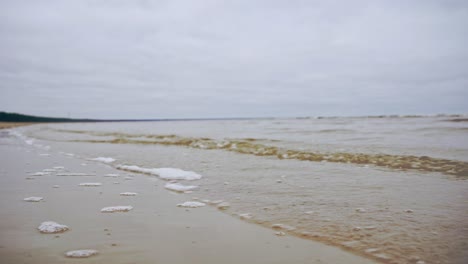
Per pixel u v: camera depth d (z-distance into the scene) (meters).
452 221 4.66
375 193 6.53
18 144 21.55
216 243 3.99
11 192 6.96
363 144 15.38
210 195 6.69
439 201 5.80
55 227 4.54
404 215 5.04
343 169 9.46
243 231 4.46
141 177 8.96
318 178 8.23
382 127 30.36
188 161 11.77
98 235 4.27
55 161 12.42
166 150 15.87
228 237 4.21
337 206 5.65
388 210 5.33
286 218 5.04
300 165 10.38
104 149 16.98
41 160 12.73
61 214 5.27
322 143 16.28
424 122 37.56
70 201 6.18
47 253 3.62
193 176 8.80
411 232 4.27
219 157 12.75
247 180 8.16
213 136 24.86
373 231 4.35
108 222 4.86
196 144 18.19
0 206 5.79
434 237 4.06
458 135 18.73
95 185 7.81
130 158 12.91
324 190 6.90
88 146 19.05
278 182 7.84
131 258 3.50
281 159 11.82
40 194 6.78
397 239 4.03
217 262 3.41
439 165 9.39
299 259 3.50
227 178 8.48
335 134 22.91
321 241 4.04
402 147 13.70
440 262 3.36
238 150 14.85
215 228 4.59
